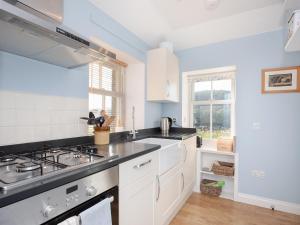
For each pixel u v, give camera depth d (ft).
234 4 6.13
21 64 4.08
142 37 8.07
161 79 8.22
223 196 8.42
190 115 10.19
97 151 4.42
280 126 7.39
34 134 4.29
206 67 9.04
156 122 9.73
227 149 8.44
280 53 7.41
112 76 8.15
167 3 6.04
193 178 8.71
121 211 3.83
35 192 2.24
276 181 7.44
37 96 4.37
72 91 5.19
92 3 5.65
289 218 6.75
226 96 9.34
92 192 3.04
